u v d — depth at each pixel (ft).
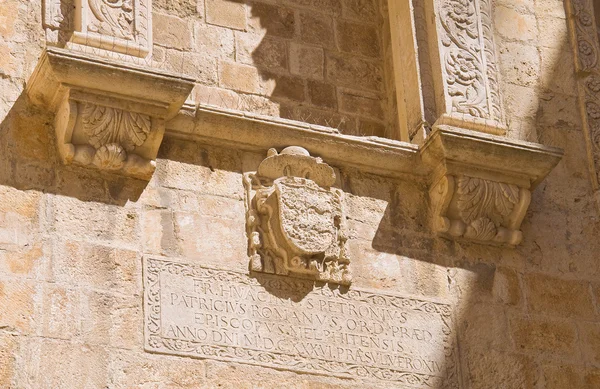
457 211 54.80
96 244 49.08
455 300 53.67
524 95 59.41
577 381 53.93
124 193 50.47
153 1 56.34
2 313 46.60
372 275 52.80
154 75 50.16
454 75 56.49
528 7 61.46
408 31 57.36
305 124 53.62
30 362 46.24
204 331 49.14
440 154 54.44
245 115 52.75
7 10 52.13
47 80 49.73
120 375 47.26
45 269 47.91
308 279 51.57
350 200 53.93
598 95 60.59
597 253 57.06
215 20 57.00
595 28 62.13
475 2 58.70
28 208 48.78
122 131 50.19
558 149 55.62
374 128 57.72
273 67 57.16
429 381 51.65
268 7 58.29
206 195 51.78
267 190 52.16
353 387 50.37
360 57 58.90
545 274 55.67
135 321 48.32
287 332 50.31
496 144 54.60
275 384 49.29
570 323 54.95
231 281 50.44
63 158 50.01
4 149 49.60
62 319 47.32
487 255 55.11
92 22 51.42
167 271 49.65
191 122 52.13
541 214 56.95
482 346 53.16
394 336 51.93
